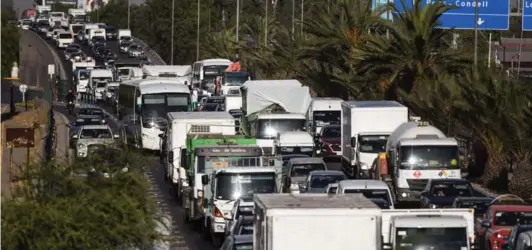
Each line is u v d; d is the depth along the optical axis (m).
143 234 55.47
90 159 58.88
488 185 115.75
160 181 121.56
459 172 102.81
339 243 51.19
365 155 115.69
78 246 52.53
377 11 160.62
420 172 102.44
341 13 161.62
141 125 141.12
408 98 127.44
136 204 55.50
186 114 115.94
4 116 139.00
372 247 51.31
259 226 53.59
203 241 87.25
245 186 84.88
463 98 115.12
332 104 142.00
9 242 51.28
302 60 173.25
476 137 120.12
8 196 58.81
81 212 53.28
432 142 103.12
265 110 139.38
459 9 142.12
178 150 112.31
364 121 119.06
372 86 146.38
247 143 100.12
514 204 79.88
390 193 86.38
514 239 67.38
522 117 107.94
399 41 137.25
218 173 85.19
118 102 172.88
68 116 186.00
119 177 58.00
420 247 62.25
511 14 143.75
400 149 103.44
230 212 83.38
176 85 145.12
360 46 153.25
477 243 69.25
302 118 132.00
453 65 138.50
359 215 51.19
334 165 136.12
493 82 111.88
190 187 95.69
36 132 108.94
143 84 145.75
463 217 63.78
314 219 50.97
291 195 56.62
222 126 113.56
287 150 123.06
